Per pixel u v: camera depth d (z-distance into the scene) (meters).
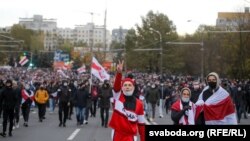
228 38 62.47
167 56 85.19
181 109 10.11
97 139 18.14
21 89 22.20
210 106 8.98
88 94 23.97
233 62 59.12
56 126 23.31
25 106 23.05
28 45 136.62
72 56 127.69
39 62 131.25
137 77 63.94
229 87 28.19
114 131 8.71
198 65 83.06
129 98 8.74
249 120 28.09
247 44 56.78
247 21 60.09
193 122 9.79
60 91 23.28
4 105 18.44
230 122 8.98
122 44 109.25
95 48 139.38
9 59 124.81
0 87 21.44
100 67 29.11
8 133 19.83
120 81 8.76
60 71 58.75
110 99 22.97
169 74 88.50
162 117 29.45
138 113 8.69
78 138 18.42
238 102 26.59
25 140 17.61
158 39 86.44
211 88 9.15
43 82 31.94
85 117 24.50
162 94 32.09
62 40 174.00
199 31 87.81
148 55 85.12
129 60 86.81
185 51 86.94
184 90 10.10
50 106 32.47
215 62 74.06
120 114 8.65
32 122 25.41
